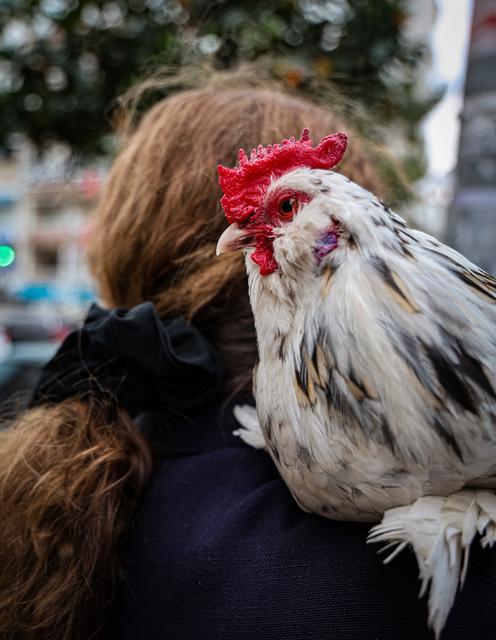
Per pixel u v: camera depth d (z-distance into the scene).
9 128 2.69
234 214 0.86
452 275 0.72
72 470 0.89
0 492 0.90
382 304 0.69
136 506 0.96
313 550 0.78
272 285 0.82
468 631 0.69
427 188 2.93
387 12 2.42
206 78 1.68
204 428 1.00
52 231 16.69
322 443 0.72
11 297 15.21
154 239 1.07
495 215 1.99
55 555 0.87
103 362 0.96
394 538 0.69
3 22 2.60
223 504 0.90
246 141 1.08
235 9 2.27
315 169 0.83
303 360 0.76
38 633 0.86
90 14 2.50
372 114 2.44
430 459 0.66
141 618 0.89
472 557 0.72
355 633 0.72
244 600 0.79
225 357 1.04
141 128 1.24
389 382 0.67
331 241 0.76
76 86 2.51
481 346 0.68
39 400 1.04
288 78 2.04
